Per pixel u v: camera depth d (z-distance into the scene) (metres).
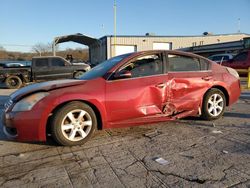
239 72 12.64
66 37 36.19
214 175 3.19
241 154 3.80
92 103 4.29
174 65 5.12
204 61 5.55
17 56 66.25
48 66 15.79
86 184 3.06
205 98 5.44
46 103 4.03
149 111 4.72
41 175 3.31
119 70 4.59
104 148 4.16
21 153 4.04
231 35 47.94
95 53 48.66
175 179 3.12
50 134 4.22
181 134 4.77
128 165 3.52
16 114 4.02
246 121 5.61
